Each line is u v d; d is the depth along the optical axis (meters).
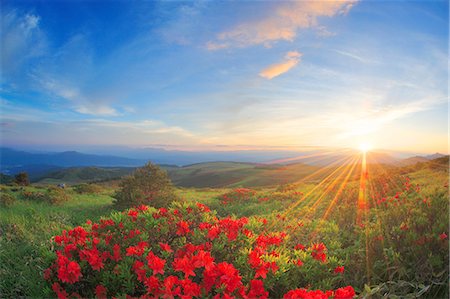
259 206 11.11
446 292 3.21
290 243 4.53
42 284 3.65
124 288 3.10
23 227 6.59
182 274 3.03
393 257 3.47
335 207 7.72
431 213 4.54
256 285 2.72
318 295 2.50
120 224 3.89
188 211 4.26
